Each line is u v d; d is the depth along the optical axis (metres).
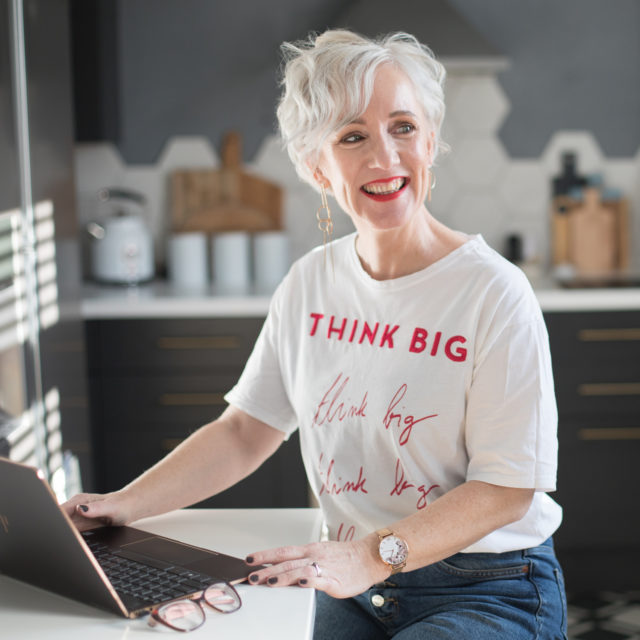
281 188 3.68
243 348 3.17
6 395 2.34
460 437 1.39
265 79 3.64
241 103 3.66
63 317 2.71
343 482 1.47
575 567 3.17
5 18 2.28
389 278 1.46
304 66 1.39
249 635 1.04
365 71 1.34
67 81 2.79
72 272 2.83
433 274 1.41
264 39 3.62
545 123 3.64
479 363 1.35
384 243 1.44
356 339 1.47
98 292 3.38
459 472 1.41
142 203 3.65
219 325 3.16
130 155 3.68
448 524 1.27
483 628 1.31
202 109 3.66
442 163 3.67
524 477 1.30
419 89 1.38
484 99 3.63
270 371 1.61
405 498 1.43
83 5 3.21
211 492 1.52
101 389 3.18
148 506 1.43
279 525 1.43
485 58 3.13
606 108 3.63
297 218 3.71
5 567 1.23
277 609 1.09
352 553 1.22
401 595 1.43
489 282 1.37
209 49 3.62
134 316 3.15
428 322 1.40
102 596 1.08
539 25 3.59
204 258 3.58
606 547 3.15
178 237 3.55
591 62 3.60
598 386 3.10
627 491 3.13
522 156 3.66
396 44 1.40
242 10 3.61
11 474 1.05
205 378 3.18
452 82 3.63
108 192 3.56
